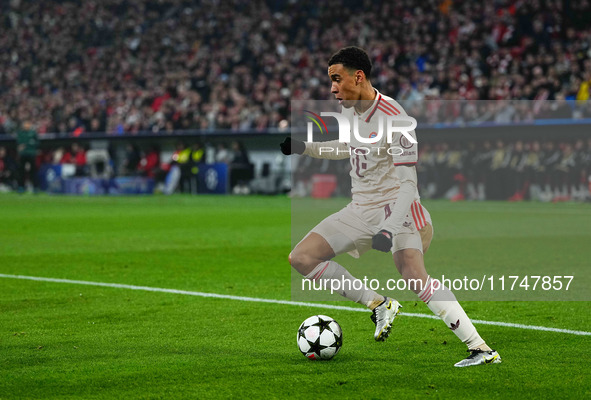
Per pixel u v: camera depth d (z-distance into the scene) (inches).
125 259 850.1
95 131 2874.0
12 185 2945.4
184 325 486.0
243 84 2755.9
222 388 338.0
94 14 3686.0
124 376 359.3
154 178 2659.9
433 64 2389.3
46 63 3550.7
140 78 3164.4
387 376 358.0
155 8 3622.0
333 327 390.3
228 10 3206.2
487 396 324.8
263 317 512.7
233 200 2139.5
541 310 538.6
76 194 2613.2
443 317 381.1
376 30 2640.3
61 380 352.8
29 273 738.8
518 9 2325.3
